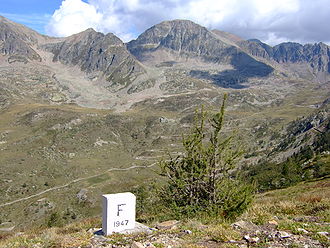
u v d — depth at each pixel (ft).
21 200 575.79
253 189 52.65
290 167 315.37
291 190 169.17
